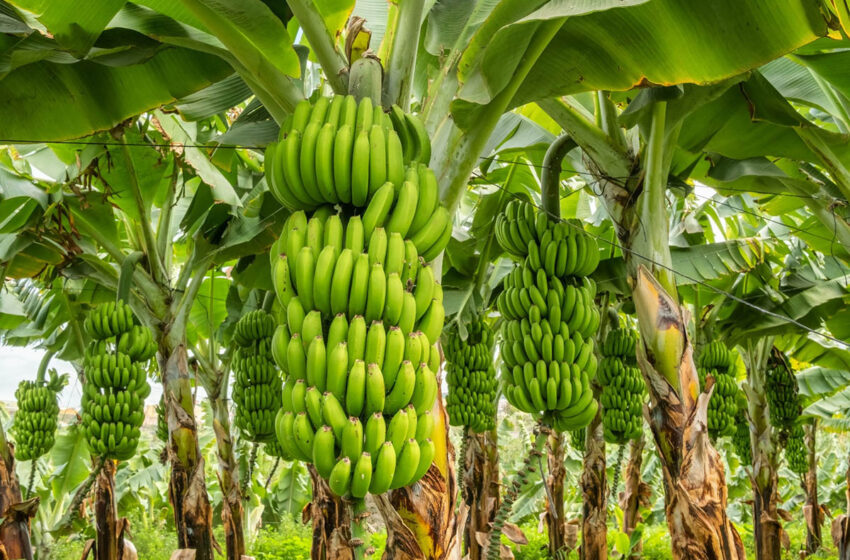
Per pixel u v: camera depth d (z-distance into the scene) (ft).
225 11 8.55
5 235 18.11
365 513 6.41
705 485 11.53
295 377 6.82
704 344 25.82
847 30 7.88
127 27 10.29
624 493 29.81
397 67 8.95
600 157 13.58
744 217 26.48
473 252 21.36
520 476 9.03
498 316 28.84
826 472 54.13
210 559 18.39
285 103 9.59
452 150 9.39
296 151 7.40
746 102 13.53
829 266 25.96
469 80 9.07
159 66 11.45
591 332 12.50
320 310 7.00
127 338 17.29
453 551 8.31
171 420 18.47
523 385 12.21
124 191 18.04
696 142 14.24
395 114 8.16
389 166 7.36
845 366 30.37
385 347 6.64
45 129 11.53
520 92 10.35
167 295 18.90
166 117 16.56
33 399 25.44
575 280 12.83
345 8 9.18
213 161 17.95
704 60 9.30
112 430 16.63
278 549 35.55
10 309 24.57
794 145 14.19
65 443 28.66
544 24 8.94
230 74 11.82
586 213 24.54
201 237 18.58
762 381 30.19
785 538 33.94
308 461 6.86
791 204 19.29
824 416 37.32
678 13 9.01
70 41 9.05
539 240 12.89
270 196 17.51
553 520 27.99
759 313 24.91
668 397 12.06
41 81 11.07
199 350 26.58
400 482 6.57
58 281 23.62
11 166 20.02
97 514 19.35
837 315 25.30
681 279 20.11
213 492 46.62
